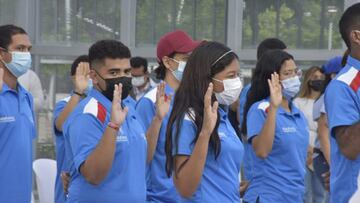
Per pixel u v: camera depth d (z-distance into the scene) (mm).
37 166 10172
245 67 15320
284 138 8766
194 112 6750
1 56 8469
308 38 15242
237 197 7023
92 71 7188
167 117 8047
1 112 8172
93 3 15398
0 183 8156
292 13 15258
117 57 7094
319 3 15172
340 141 6566
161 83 8008
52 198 10172
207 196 6746
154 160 8125
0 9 15281
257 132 8875
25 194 8359
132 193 7043
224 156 6852
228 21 15305
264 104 8984
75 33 15398
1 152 8172
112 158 6688
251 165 9086
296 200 8836
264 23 15320
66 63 15344
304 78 13180
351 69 6766
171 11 15453
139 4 15430
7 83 8492
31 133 8562
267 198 8758
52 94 15289
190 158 6531
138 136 7203
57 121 9203
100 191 6910
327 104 6824
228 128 7082
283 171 8781
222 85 6883
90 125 6895
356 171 6531
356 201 4598
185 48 8641
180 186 6637
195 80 6828
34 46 15242
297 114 9086
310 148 12477
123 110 6730
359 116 6641
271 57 9039
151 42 15445
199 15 15422
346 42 6848
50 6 15344
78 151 6852
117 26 15445
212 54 6848
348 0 14992
